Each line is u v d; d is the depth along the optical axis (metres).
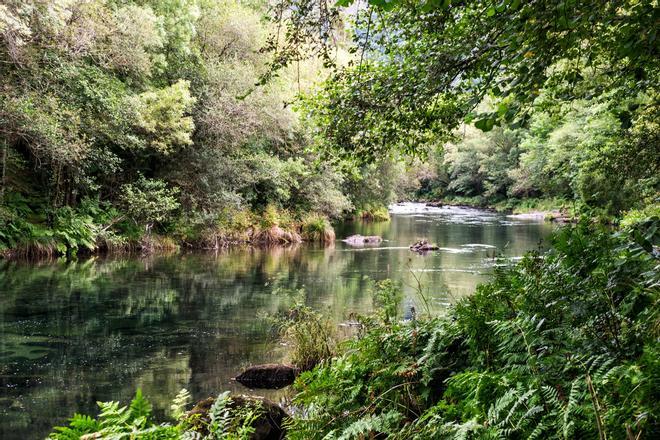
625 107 7.27
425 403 3.53
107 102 15.75
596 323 2.97
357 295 11.52
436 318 4.44
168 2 19.38
